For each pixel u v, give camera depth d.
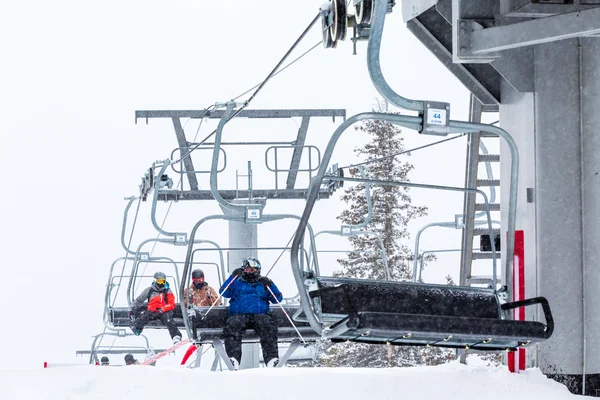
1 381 21.55
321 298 21.89
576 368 24.17
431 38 26.41
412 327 20.34
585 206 24.31
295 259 20.89
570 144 24.34
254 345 47.94
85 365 24.17
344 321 20.50
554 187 24.33
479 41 22.39
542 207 24.36
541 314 24.31
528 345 22.19
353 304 22.06
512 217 22.83
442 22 26.28
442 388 22.00
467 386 22.23
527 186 24.69
